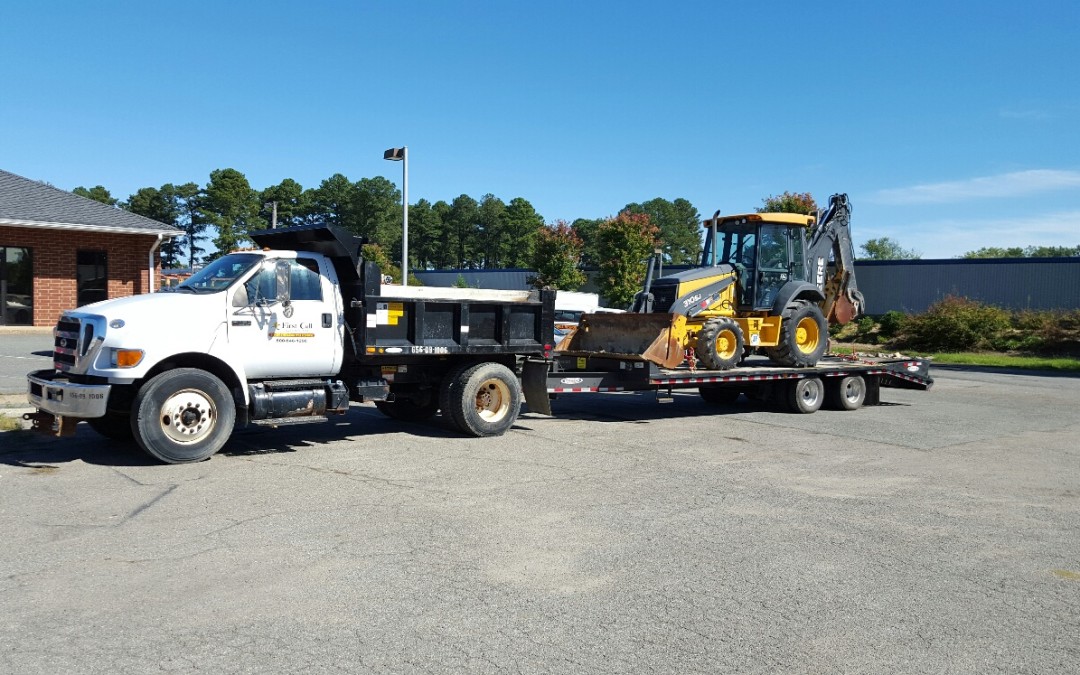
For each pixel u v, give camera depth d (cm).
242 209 8225
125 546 584
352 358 1012
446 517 680
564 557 582
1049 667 423
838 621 477
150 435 838
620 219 4475
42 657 408
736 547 615
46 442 966
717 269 1426
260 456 918
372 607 481
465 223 11594
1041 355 3269
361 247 988
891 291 4278
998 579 557
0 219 2169
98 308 861
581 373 1220
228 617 462
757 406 1516
